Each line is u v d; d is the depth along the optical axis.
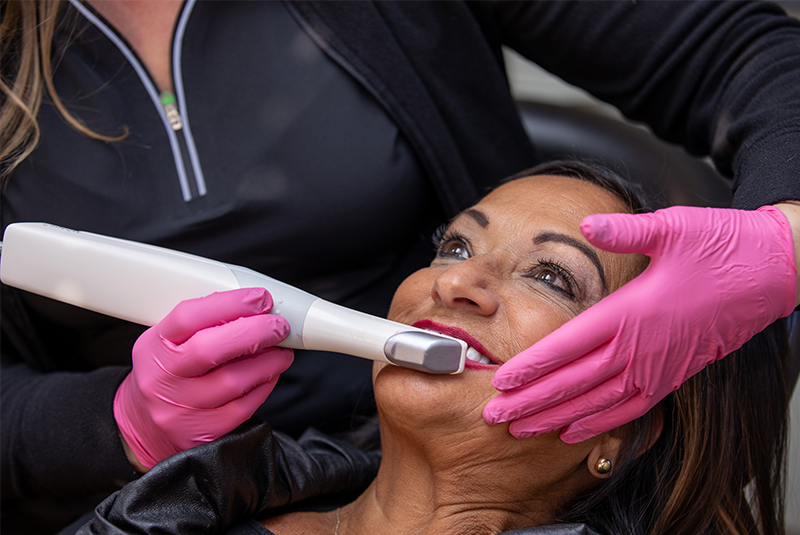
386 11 0.91
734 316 0.63
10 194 0.88
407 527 0.69
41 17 0.84
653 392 0.64
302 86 0.89
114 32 0.86
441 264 0.74
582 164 0.82
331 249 0.91
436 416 0.63
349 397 0.95
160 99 0.88
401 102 0.90
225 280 0.64
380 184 0.89
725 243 0.62
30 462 0.84
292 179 0.87
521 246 0.69
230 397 0.63
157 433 0.67
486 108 1.01
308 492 0.75
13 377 0.93
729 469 0.75
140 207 0.86
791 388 0.88
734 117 0.84
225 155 0.87
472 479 0.67
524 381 0.61
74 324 0.90
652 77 0.94
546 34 0.98
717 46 0.89
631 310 0.61
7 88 0.83
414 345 0.59
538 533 0.63
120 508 0.62
